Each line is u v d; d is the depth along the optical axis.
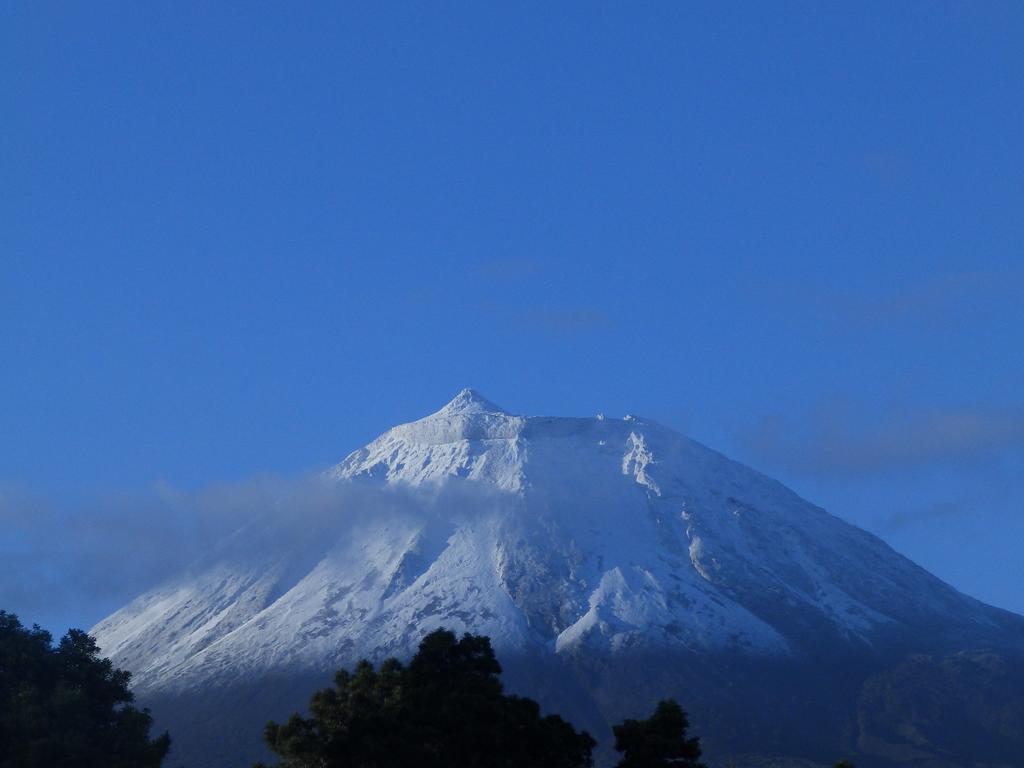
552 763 184.25
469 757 180.62
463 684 188.75
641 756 179.88
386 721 182.62
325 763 181.75
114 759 198.88
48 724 198.12
